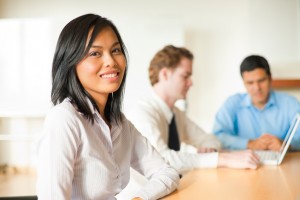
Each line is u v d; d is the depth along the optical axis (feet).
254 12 11.36
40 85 13.55
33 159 14.98
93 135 3.69
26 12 13.92
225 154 5.54
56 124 3.42
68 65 3.62
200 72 13.74
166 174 4.25
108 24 3.76
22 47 13.55
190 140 7.57
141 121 5.94
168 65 6.49
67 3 13.82
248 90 8.22
